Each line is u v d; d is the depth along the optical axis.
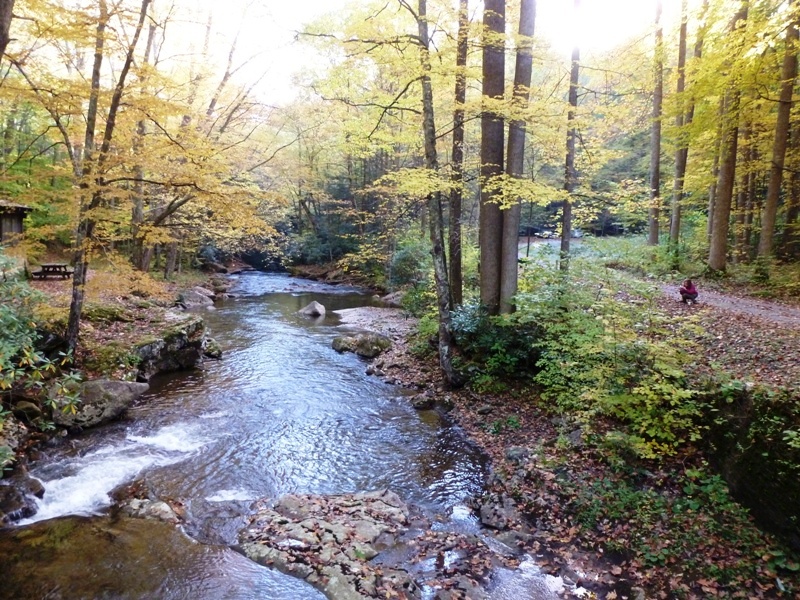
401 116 13.28
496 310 11.79
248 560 5.50
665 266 17.78
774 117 16.23
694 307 11.89
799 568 4.96
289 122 25.31
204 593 4.91
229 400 10.84
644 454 6.74
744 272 16.02
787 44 12.62
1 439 7.32
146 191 16.12
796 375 6.88
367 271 31.25
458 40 9.98
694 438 6.48
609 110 11.33
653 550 5.66
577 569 5.59
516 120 10.55
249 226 11.06
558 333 9.94
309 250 36.75
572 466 7.37
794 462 5.32
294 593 4.96
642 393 7.21
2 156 17.53
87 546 5.58
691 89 14.12
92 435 8.66
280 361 14.10
